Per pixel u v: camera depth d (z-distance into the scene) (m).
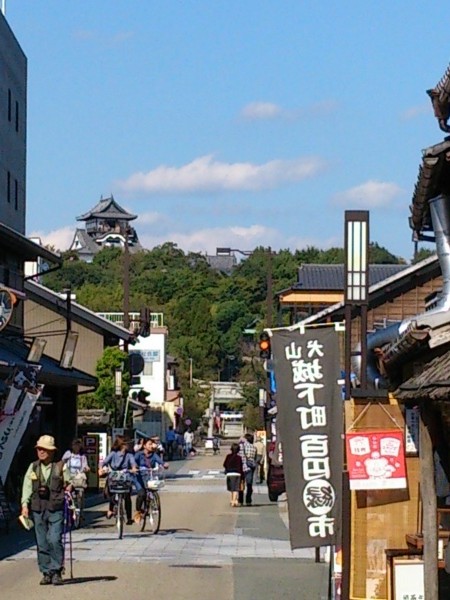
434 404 10.88
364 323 12.70
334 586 12.60
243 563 17.81
